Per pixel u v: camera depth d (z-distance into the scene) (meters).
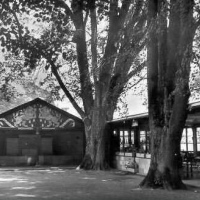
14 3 16.14
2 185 17.97
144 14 17.53
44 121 34.00
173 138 16.02
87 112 28.20
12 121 33.53
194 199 13.30
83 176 22.53
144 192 15.14
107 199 13.42
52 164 32.97
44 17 17.39
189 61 14.42
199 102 16.11
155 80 16.91
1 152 33.62
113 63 24.25
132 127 26.73
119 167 27.19
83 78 27.34
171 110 16.08
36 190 16.06
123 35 20.84
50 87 29.19
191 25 14.51
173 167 16.08
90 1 13.80
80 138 34.44
